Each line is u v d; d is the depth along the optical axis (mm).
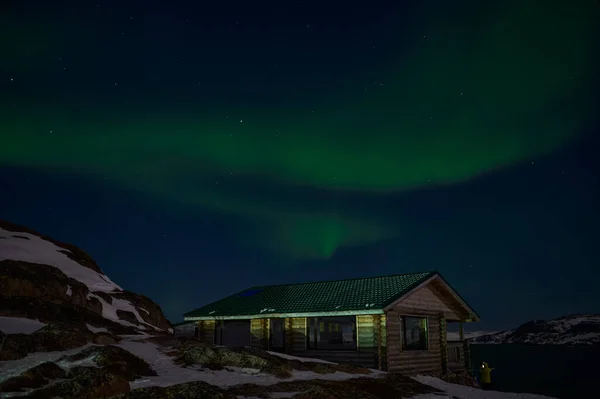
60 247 28938
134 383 11531
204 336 25172
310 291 23578
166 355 15180
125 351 13516
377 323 18641
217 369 14023
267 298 24453
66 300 21250
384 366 18188
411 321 24891
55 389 9531
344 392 12180
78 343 14211
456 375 22188
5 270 19734
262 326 22344
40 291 20109
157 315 27891
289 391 12031
